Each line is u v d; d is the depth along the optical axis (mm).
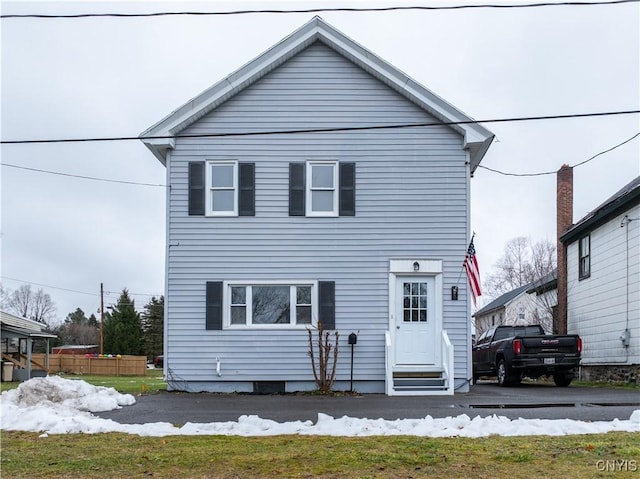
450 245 16297
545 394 14836
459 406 12219
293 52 16609
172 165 16547
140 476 7121
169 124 16375
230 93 16562
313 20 16312
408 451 8023
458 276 16219
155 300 72375
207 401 13609
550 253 54000
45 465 7605
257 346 16141
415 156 16500
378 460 7605
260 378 16031
